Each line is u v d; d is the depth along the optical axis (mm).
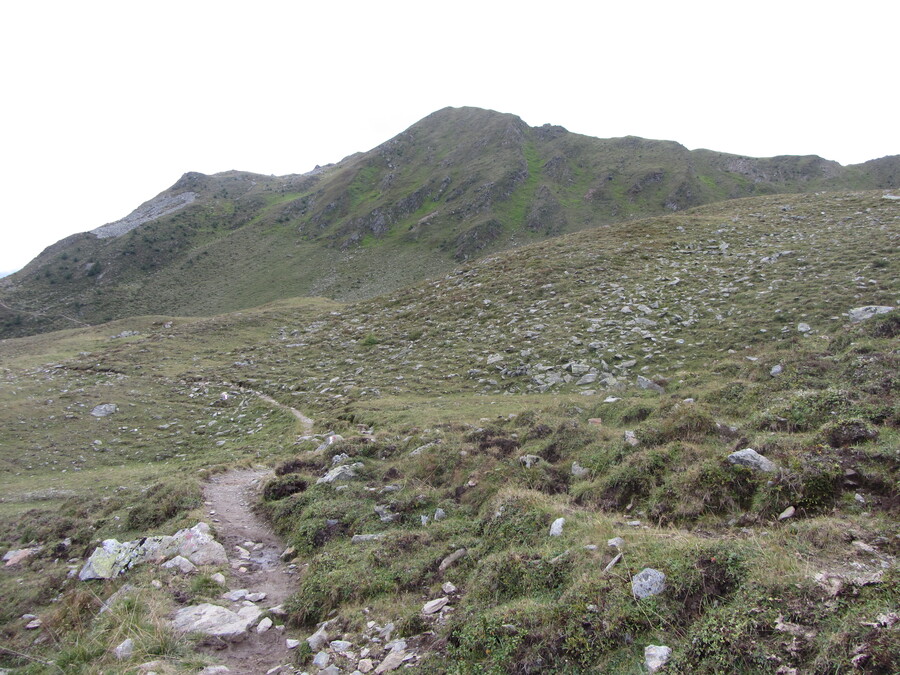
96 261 159000
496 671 5613
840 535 6309
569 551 7289
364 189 185500
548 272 41531
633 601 5812
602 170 167625
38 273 157000
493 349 30641
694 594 5672
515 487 10742
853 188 152875
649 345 25062
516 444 14359
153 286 147875
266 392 35406
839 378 13055
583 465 11703
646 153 175125
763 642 4723
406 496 12211
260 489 15398
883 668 4035
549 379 24594
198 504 14602
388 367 33094
